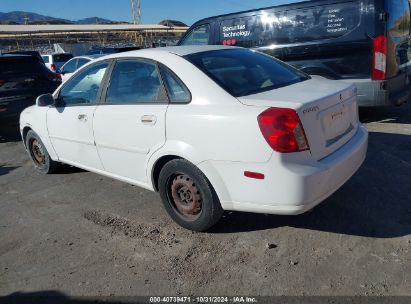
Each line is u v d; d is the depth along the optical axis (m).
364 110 7.78
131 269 3.22
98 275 3.19
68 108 4.74
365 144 3.74
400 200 3.96
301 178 2.97
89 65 4.61
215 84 3.42
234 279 2.99
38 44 55.78
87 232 3.88
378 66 6.23
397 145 5.56
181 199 3.68
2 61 8.17
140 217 4.08
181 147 3.44
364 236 3.38
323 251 3.23
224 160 3.20
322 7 6.56
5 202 4.81
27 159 6.61
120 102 4.10
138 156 3.93
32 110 5.51
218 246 3.43
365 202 3.96
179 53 3.83
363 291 2.74
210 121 3.24
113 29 44.47
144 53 4.00
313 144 3.09
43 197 4.86
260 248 3.35
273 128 2.96
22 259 3.52
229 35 7.73
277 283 2.90
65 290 3.04
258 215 3.86
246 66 3.86
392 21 6.31
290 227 3.62
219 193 3.33
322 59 6.72
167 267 3.21
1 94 8.07
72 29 41.91
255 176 3.09
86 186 5.07
